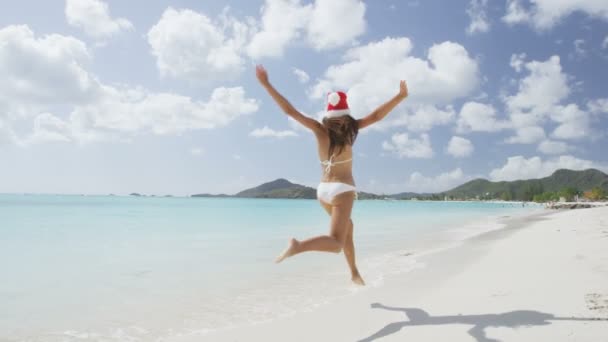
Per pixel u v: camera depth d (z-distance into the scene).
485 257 8.24
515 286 5.17
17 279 6.51
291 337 3.75
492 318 3.87
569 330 3.41
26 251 9.57
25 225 17.39
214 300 5.23
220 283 6.27
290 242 2.85
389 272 6.94
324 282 6.28
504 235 14.09
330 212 3.82
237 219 26.25
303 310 4.68
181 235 14.34
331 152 3.50
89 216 26.16
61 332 4.02
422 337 3.49
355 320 4.16
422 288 5.48
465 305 4.41
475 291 5.05
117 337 3.88
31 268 7.46
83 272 7.14
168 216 29.12
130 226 18.28
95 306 4.97
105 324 4.28
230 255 9.36
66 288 5.91
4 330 4.08
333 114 3.53
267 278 6.61
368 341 3.51
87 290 5.79
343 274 6.93
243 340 3.71
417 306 4.53
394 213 43.06
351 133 3.50
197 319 4.42
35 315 4.59
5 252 9.35
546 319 3.73
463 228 19.14
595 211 41.56
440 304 4.54
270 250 10.24
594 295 4.47
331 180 3.52
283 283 6.21
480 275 6.16
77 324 4.27
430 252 9.59
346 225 3.38
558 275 5.71
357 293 5.40
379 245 11.46
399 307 4.54
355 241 12.66
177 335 3.90
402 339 3.48
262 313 4.60
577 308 4.01
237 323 4.26
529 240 11.45
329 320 4.22
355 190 3.53
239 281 6.41
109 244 11.20
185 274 7.00
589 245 9.20
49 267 7.59
